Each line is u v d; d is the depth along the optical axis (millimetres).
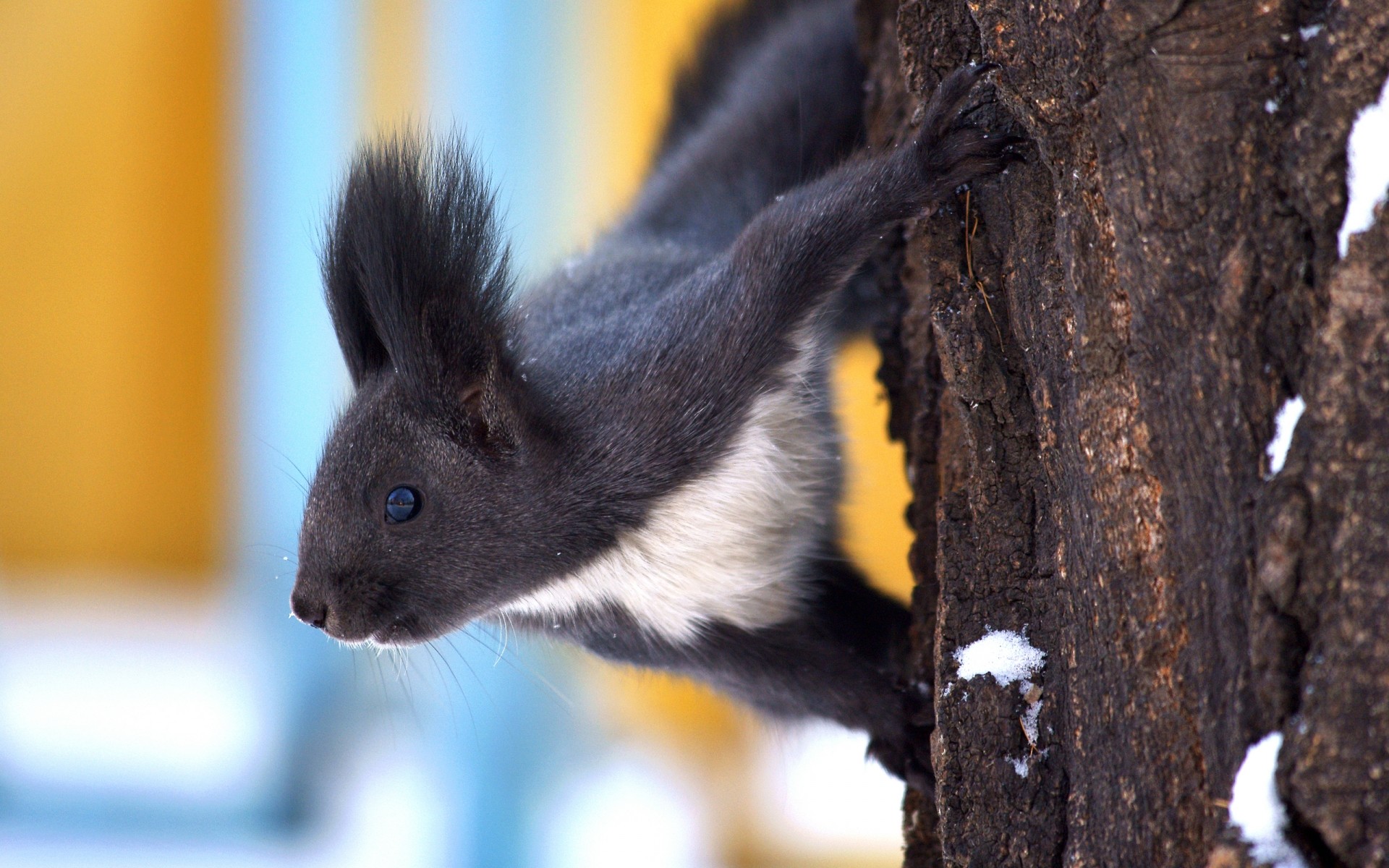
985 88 1857
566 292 1938
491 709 2098
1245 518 1805
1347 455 1794
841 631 1935
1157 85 1812
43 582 3113
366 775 2258
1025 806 1843
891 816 2236
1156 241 1814
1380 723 1790
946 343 1855
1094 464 1832
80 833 2160
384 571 1898
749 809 2234
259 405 2264
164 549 3139
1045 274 1845
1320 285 1800
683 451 1895
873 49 1953
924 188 1861
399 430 1899
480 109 2127
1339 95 1798
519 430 1897
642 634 1916
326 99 2170
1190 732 1815
